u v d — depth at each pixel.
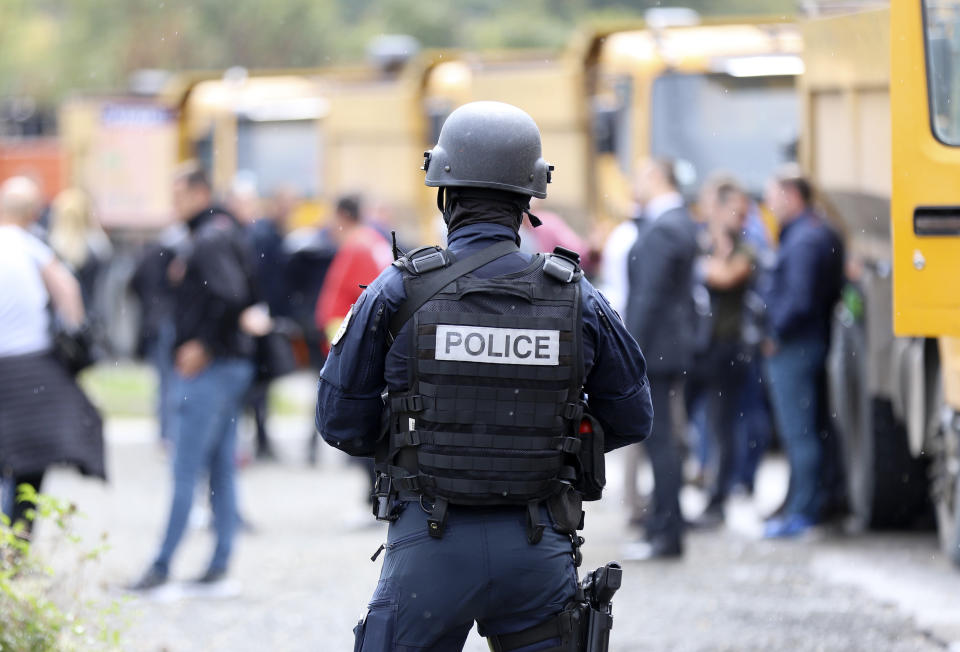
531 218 10.62
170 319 31.95
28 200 19.95
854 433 24.16
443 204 10.66
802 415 24.48
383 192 48.62
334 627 18.69
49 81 130.88
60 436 19.41
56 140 65.94
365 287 10.44
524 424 10.01
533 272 10.24
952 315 15.79
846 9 22.48
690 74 37.28
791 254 24.08
